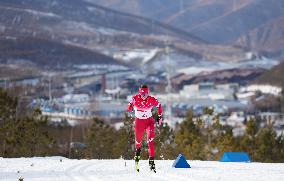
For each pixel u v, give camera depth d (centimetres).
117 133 13575
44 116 12012
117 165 3850
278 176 2894
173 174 3105
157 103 3500
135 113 3472
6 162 4178
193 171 3281
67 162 4197
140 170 3431
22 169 3581
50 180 2872
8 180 2931
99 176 3053
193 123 14375
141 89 3503
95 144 12550
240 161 4784
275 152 14800
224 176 2942
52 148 11456
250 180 2716
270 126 16350
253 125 15425
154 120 3531
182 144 13212
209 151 13162
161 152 7200
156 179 2850
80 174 3189
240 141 14938
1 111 12181
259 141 14788
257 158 14262
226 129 13950
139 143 3428
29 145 11150
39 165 3897
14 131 11256
